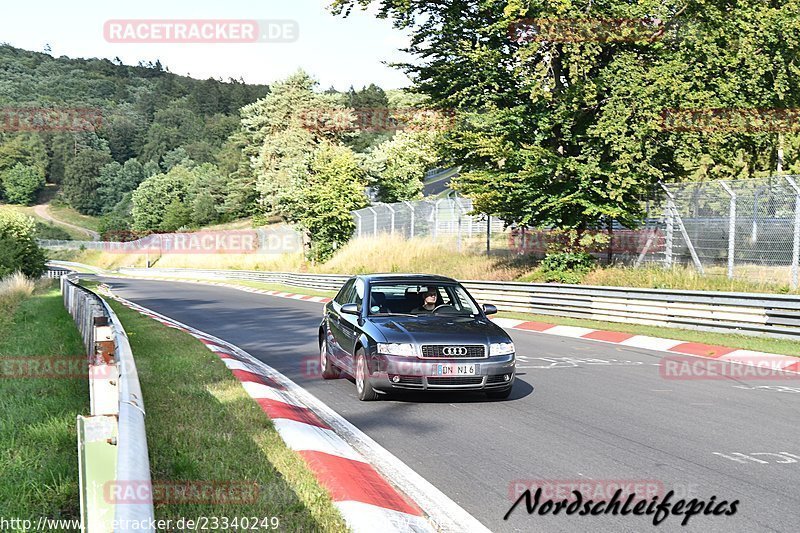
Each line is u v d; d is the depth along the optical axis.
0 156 166.75
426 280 10.25
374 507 4.92
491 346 8.85
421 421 8.01
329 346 10.79
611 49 23.88
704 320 16.41
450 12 25.08
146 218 114.06
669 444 6.97
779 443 7.01
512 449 6.80
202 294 37.62
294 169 61.44
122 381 4.62
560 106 23.25
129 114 187.38
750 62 21.94
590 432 7.46
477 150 24.05
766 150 27.64
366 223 42.38
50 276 54.81
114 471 3.38
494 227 33.50
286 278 42.56
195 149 163.50
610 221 23.72
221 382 9.36
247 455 5.86
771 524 4.81
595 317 19.62
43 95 189.88
